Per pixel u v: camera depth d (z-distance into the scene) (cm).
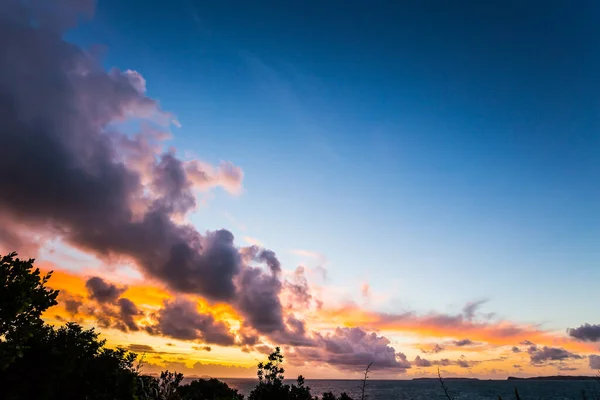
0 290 1363
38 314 1462
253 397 2894
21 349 1387
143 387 1873
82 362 1881
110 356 2056
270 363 2988
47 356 1669
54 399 1730
